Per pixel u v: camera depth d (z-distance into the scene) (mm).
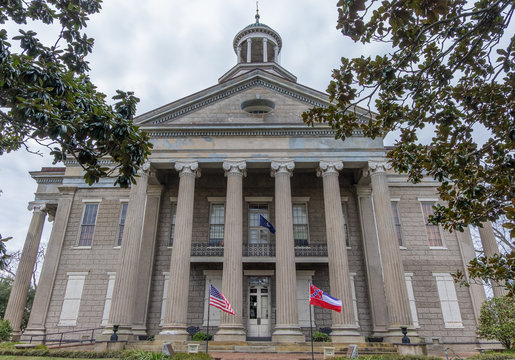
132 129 8008
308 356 14156
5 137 9633
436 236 22688
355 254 21672
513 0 5230
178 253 17828
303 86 21891
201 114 21766
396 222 22906
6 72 7020
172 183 23625
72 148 7707
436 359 12945
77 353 13508
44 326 20797
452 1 6434
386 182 19266
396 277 17188
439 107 7781
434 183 23609
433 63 6379
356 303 20562
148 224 21938
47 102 6883
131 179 8281
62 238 22812
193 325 20156
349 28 6449
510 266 6273
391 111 7844
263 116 21594
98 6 9469
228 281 17188
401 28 6406
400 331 16219
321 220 22484
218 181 23531
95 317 21062
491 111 7293
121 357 12625
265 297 20938
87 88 8781
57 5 9055
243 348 15117
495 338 16984
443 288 21359
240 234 18328
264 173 23531
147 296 20359
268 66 30516
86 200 23828
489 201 7020
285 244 17922
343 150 20000
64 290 21734
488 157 7195
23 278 22703
